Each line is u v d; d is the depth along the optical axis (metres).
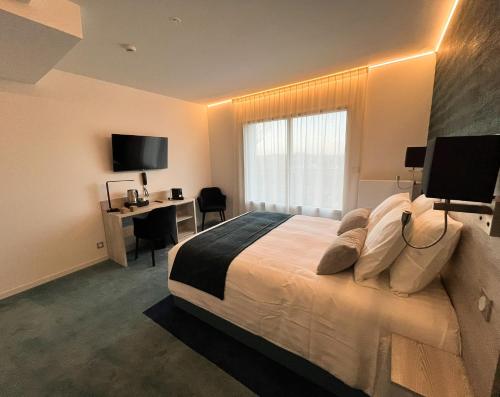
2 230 2.35
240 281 1.62
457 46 1.54
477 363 0.80
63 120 2.73
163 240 3.60
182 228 4.29
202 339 1.76
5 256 2.38
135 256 3.22
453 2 1.65
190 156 4.49
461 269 1.08
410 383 0.84
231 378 1.44
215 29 1.95
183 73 2.91
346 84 3.21
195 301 1.88
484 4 1.01
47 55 1.84
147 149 3.57
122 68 2.67
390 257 1.28
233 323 1.68
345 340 1.21
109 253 3.25
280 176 4.04
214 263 1.79
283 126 3.86
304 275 1.47
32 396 1.36
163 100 3.90
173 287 2.02
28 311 2.13
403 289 1.23
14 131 2.38
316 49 2.40
